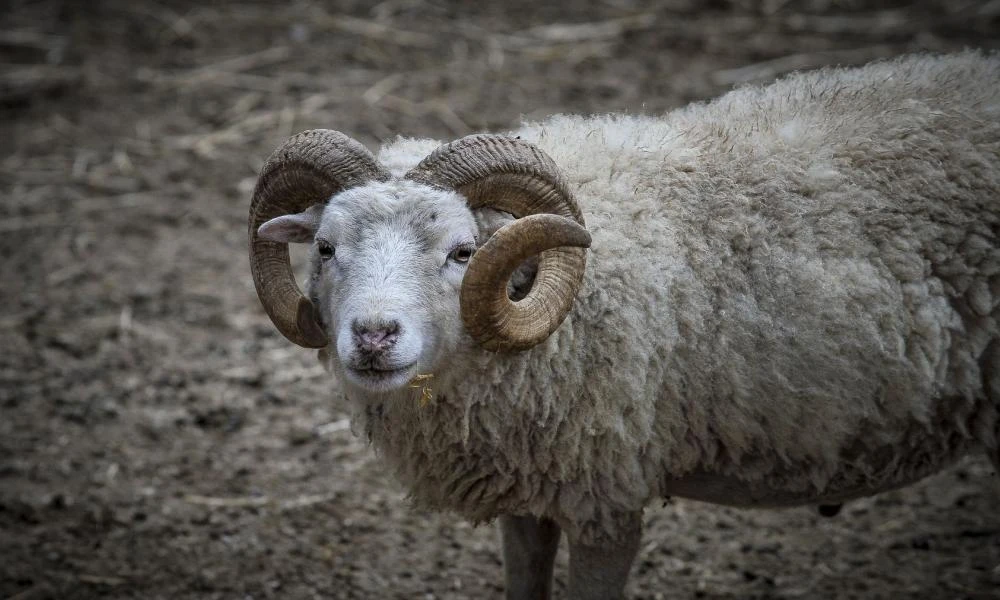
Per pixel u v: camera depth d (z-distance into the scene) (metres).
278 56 16.12
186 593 7.21
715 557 7.59
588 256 5.55
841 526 7.87
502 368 5.50
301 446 8.90
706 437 5.79
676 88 14.62
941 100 5.83
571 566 6.05
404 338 5.13
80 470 8.48
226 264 11.70
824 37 16.14
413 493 6.20
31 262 11.66
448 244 5.29
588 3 17.83
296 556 7.62
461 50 16.22
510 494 5.92
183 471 8.51
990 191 5.55
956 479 8.27
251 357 10.10
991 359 5.58
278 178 5.64
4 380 9.62
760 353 5.56
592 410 5.57
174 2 18.17
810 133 5.82
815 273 5.52
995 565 7.26
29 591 7.12
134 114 14.74
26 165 13.60
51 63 16.09
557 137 6.13
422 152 5.93
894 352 5.50
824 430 5.66
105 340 10.29
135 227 12.35
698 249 5.63
